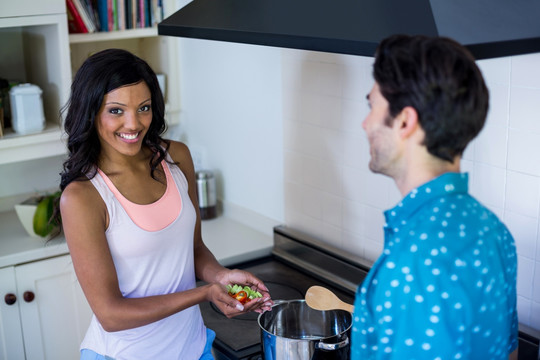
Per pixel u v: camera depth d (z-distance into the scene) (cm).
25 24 240
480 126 109
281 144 256
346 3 154
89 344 179
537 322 182
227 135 287
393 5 143
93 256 163
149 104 168
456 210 111
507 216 183
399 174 117
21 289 246
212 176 289
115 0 271
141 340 174
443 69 104
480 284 110
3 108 262
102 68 161
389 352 113
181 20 194
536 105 169
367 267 221
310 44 148
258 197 277
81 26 264
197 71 296
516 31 135
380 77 110
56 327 258
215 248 257
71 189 163
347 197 232
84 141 166
